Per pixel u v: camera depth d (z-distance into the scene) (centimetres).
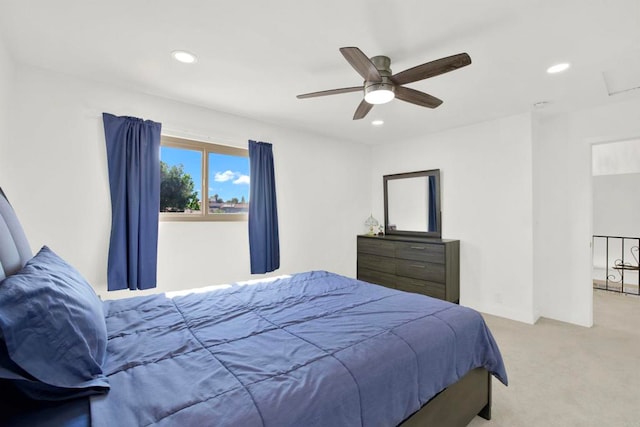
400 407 121
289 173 387
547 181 344
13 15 170
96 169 254
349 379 108
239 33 186
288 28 181
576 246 325
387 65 211
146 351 120
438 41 193
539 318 343
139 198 266
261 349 123
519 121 335
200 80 251
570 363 239
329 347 125
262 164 350
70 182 243
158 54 212
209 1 158
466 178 380
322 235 425
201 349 123
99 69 233
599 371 227
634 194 546
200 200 319
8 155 217
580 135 322
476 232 371
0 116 201
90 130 251
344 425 101
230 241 334
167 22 176
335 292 211
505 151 346
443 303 188
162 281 291
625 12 164
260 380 101
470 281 376
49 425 80
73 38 193
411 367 128
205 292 208
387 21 173
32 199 229
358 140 459
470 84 257
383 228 479
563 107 313
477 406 170
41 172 232
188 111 302
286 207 384
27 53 211
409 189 441
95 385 93
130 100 269
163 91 272
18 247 128
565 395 198
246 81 253
